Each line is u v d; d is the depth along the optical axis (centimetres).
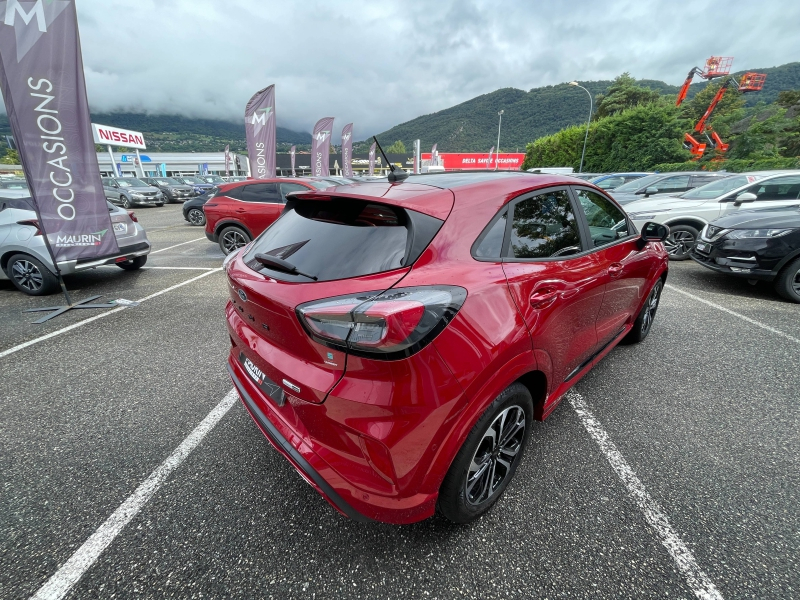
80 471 218
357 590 154
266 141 1336
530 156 4950
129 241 598
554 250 205
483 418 158
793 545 169
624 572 159
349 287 142
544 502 194
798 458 221
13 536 178
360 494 144
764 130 3606
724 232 510
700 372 315
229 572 161
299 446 158
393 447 137
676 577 157
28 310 470
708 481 205
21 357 352
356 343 131
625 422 254
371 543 174
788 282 466
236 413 270
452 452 149
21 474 215
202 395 292
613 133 3784
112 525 184
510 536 176
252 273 174
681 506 190
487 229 172
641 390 290
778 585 152
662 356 342
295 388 151
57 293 539
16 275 524
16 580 158
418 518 152
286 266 160
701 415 261
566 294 198
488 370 152
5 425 257
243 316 184
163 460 226
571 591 152
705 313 444
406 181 196
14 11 383
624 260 268
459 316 144
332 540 175
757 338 376
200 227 1281
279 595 152
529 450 230
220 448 235
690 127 3584
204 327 418
